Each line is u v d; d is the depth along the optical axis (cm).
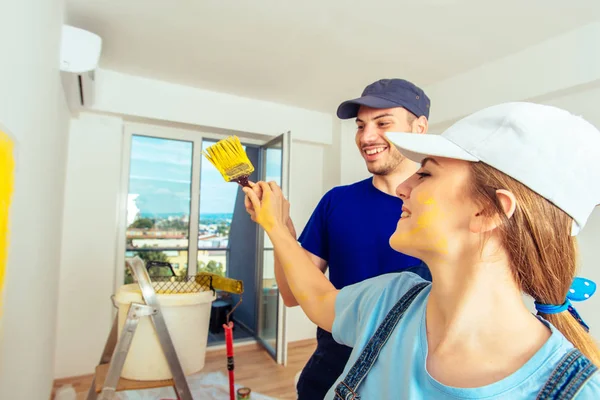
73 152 262
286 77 274
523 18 192
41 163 134
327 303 76
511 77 230
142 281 137
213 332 364
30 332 134
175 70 264
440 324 50
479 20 194
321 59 244
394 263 96
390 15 191
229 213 405
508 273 44
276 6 185
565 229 43
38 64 117
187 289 161
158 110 282
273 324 313
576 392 35
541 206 42
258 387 253
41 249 150
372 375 54
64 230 258
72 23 202
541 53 215
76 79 197
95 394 141
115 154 275
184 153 316
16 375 111
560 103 219
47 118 142
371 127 103
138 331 137
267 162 342
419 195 49
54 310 228
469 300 45
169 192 309
